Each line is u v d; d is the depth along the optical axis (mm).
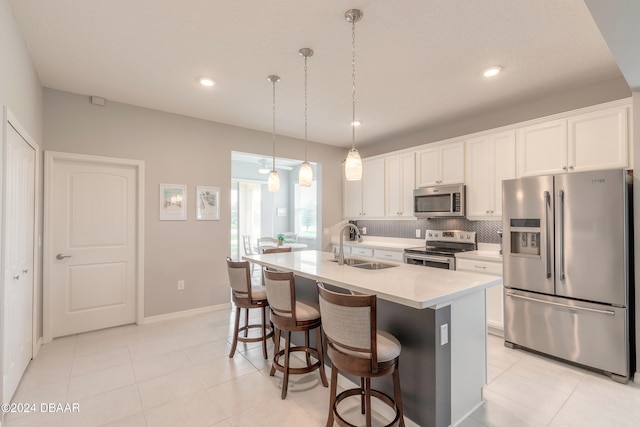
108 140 3451
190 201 4000
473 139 3773
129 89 3191
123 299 3592
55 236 3211
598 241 2479
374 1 1896
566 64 2664
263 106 3668
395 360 1717
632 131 2568
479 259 3408
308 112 3855
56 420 1940
